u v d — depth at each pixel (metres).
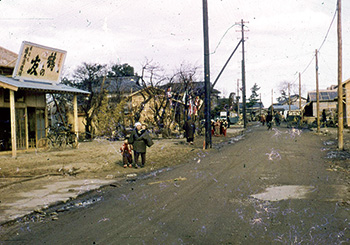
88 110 30.58
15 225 5.72
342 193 7.27
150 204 6.77
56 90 17.11
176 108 32.59
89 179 10.05
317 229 4.96
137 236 4.88
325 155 14.41
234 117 55.69
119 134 28.27
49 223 5.77
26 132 17.98
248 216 5.71
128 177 10.42
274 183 8.49
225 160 13.41
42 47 17.31
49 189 8.52
